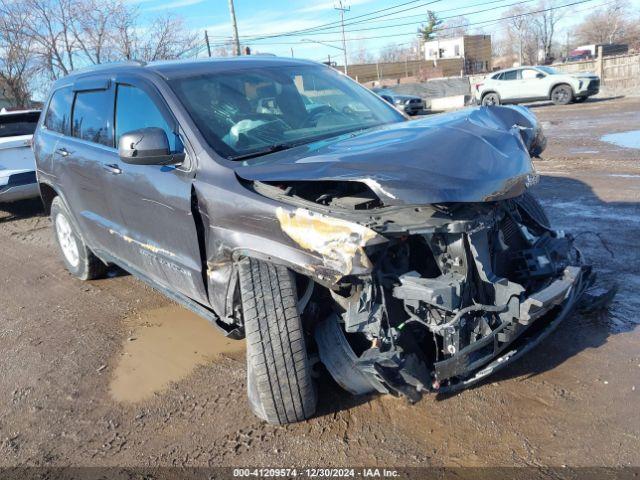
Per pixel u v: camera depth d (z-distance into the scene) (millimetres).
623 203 6496
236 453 3012
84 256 5648
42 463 3117
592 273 3820
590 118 16109
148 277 4359
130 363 4133
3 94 28625
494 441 2871
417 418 3107
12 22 26000
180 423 3346
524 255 3256
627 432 2832
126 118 4164
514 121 3643
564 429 2902
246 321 2928
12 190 8547
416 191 2578
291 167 2945
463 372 2783
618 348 3551
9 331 4922
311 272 2791
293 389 2949
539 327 3238
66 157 5008
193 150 3449
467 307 2746
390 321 2836
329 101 4281
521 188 2908
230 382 3727
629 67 28266
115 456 3113
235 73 4078
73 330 4797
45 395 3824
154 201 3740
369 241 2600
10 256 7320
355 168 2744
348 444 2965
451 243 2809
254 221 3020
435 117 3723
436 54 71625
